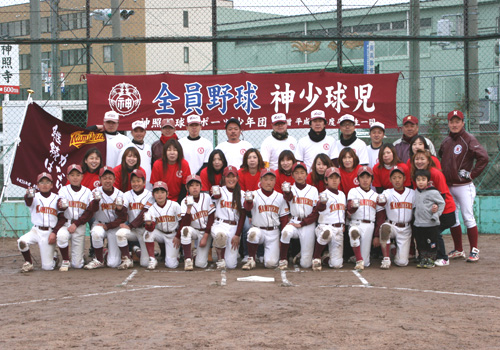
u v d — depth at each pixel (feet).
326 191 25.96
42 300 19.72
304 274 24.57
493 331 15.28
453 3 67.51
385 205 26.30
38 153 29.78
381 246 26.02
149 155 29.12
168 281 23.03
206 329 15.53
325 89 34.17
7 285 22.71
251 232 25.79
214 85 34.17
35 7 42.65
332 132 37.11
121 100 33.76
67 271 26.03
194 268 26.66
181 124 34.06
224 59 73.87
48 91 59.93
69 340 14.78
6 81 46.34
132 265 26.89
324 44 69.56
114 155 29.99
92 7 66.44
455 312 17.37
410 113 39.37
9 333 15.56
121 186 27.43
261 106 34.19
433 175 26.37
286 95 34.22
